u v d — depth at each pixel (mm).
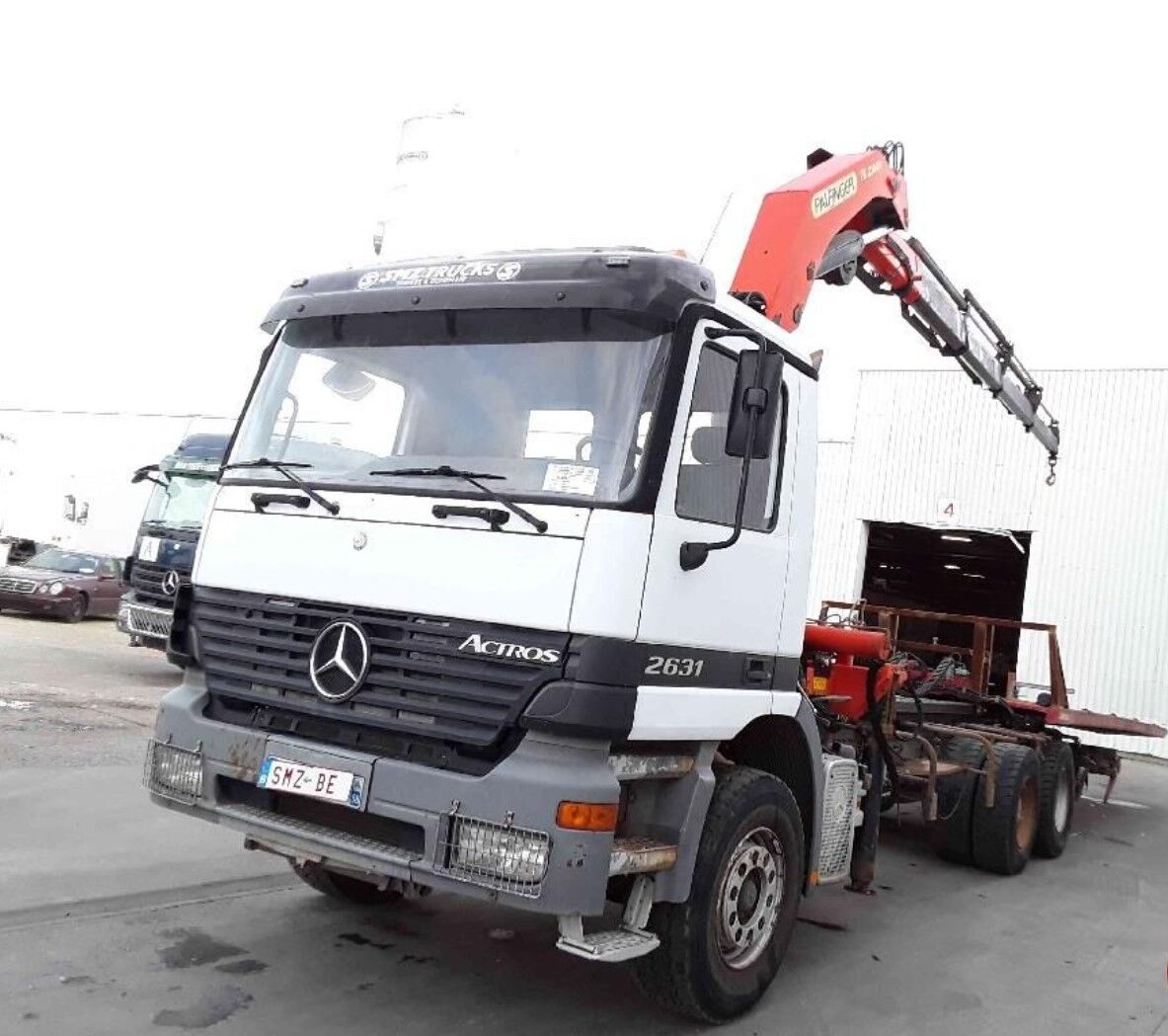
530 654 3838
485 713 3887
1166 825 11820
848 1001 5113
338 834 4098
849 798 5781
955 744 8344
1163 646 18266
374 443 4512
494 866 3725
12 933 4777
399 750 4090
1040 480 19312
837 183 6891
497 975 4938
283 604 4406
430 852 3822
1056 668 10039
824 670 6852
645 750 4188
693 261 4320
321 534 4371
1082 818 11750
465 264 4562
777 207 6457
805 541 5102
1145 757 18359
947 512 19891
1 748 8648
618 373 4109
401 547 4156
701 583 4281
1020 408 10312
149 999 4250
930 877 8023
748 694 4652
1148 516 18578
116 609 22406
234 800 4426
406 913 5680
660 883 4219
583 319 4250
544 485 4047
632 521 3895
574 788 3725
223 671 4531
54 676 13469
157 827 6762
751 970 4738
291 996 4449
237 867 6125
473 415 4312
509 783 3752
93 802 7215
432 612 4031
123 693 12516
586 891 3715
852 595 20531
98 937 4852
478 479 4133
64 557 22609
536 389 4227
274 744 4246
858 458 20734
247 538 4586
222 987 4461
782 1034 4621
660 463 3996
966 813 8258
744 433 4113
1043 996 5473
